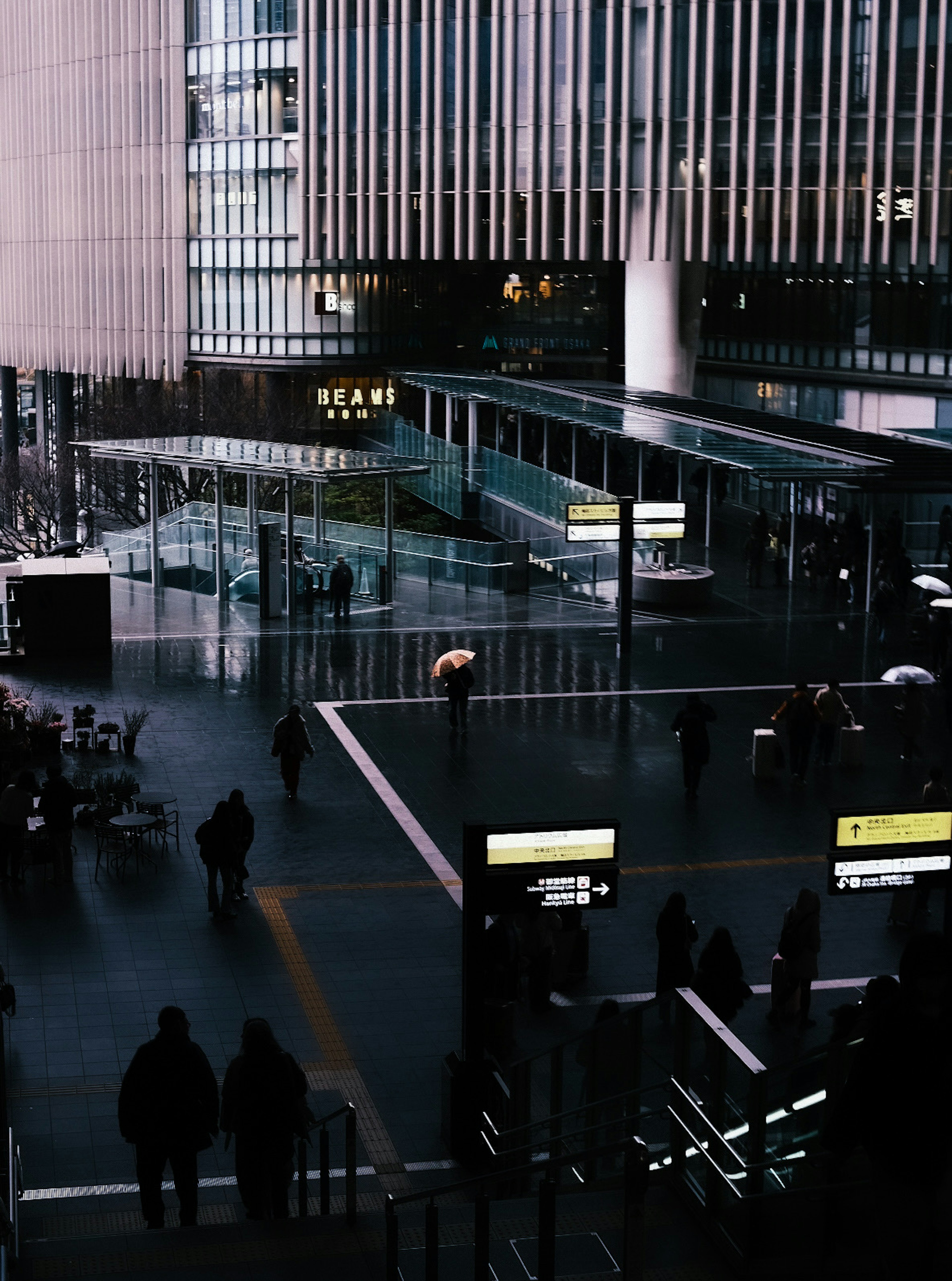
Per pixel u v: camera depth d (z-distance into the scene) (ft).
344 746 92.68
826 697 89.40
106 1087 49.83
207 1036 54.29
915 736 90.79
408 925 65.51
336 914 66.49
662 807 82.12
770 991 59.47
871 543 133.80
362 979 59.82
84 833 75.87
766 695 106.22
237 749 91.56
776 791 85.25
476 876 46.80
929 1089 17.98
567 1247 28.68
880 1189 18.35
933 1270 19.22
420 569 146.41
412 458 162.81
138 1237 31.27
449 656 96.12
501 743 93.86
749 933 65.41
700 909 68.03
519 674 111.55
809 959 55.31
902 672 91.20
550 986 57.72
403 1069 52.29
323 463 134.31
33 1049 52.70
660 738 95.50
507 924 54.39
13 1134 37.09
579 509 115.96
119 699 102.94
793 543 145.48
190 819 78.64
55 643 114.73
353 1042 54.29
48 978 58.80
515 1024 55.72
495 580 141.59
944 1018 18.54
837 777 88.12
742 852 75.31
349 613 129.49
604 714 100.83
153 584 146.92
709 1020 29.19
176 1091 36.35
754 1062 27.12
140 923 64.69
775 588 144.25
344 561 128.36
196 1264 29.25
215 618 130.52
